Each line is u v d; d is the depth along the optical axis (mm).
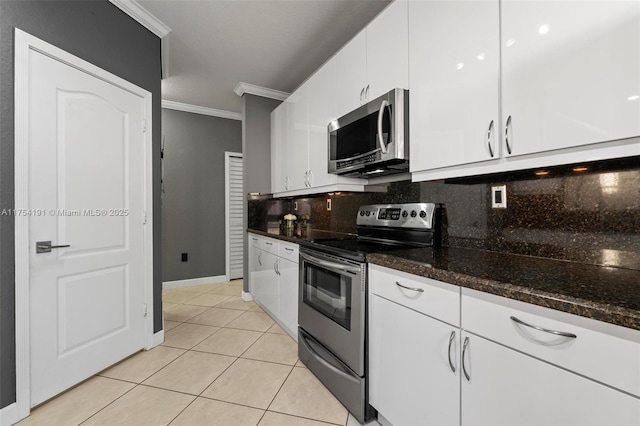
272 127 3480
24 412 1508
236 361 2123
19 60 1495
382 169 1948
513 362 882
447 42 1362
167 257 3986
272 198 3611
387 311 1384
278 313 2680
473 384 996
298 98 2809
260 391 1766
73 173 1761
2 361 1446
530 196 1387
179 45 2576
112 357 2002
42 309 1604
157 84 2363
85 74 1821
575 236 1229
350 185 2283
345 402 1605
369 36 1870
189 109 4070
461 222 1699
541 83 1026
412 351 1242
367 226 2162
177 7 2098
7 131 1463
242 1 2047
